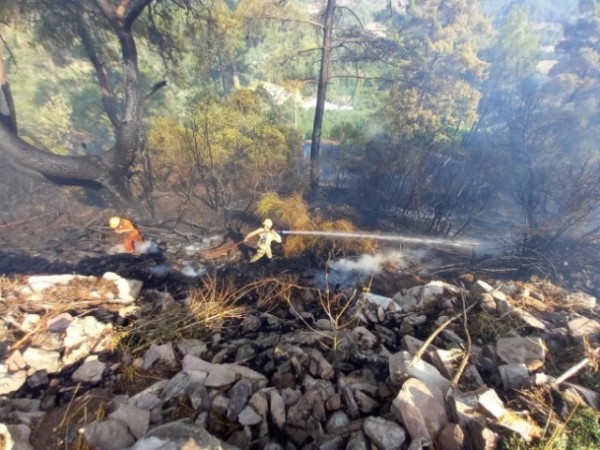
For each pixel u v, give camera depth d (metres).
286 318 5.51
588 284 7.02
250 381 3.84
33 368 4.07
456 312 5.33
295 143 11.28
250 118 10.85
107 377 4.06
